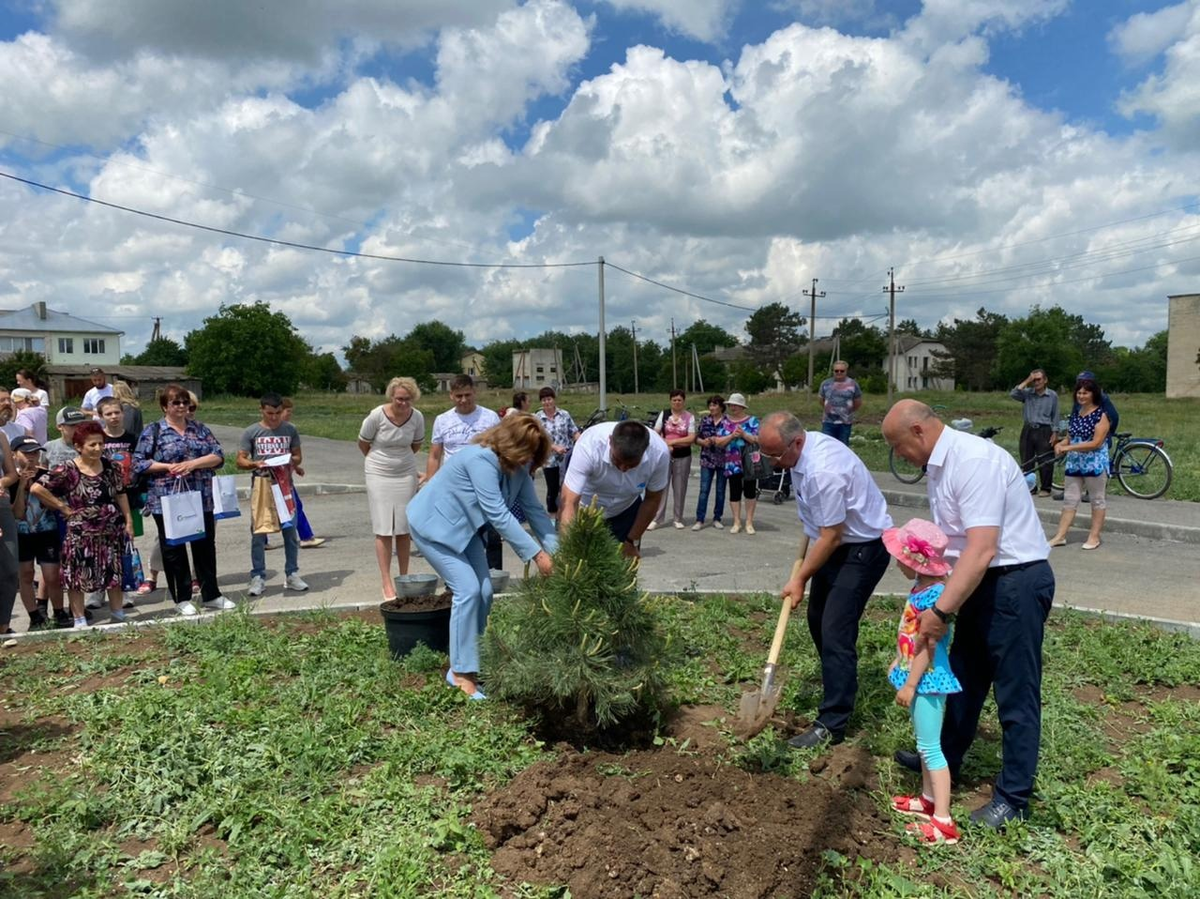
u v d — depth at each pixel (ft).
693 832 11.71
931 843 12.17
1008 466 12.19
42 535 23.44
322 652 19.17
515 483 17.33
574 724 15.24
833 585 15.03
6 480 21.27
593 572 14.70
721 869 11.00
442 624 18.65
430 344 476.54
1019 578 12.17
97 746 14.78
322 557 32.40
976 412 133.08
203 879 11.18
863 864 11.39
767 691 13.94
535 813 12.16
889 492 46.52
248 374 254.88
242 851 11.83
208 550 24.13
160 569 28.32
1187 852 11.86
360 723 15.62
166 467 23.00
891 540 12.73
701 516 37.96
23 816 12.79
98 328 276.21
